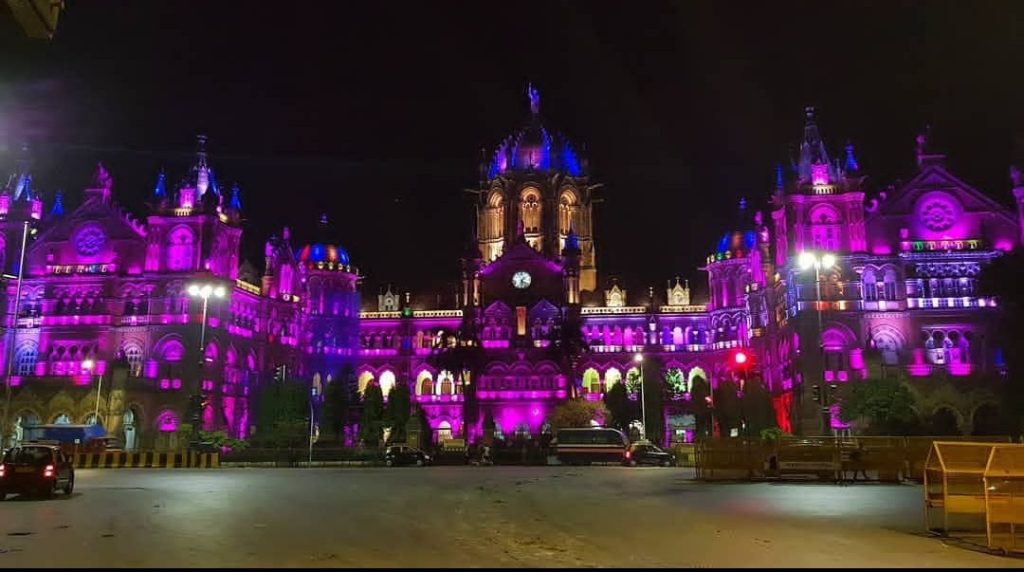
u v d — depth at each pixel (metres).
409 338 122.31
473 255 117.44
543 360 112.00
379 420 87.12
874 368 79.75
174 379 89.75
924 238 88.06
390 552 17.91
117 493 34.47
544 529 21.98
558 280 117.06
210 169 99.50
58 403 87.50
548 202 127.38
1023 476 18.55
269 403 81.25
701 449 46.25
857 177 88.94
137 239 96.75
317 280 118.88
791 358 90.06
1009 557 17.55
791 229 89.44
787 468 43.06
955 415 81.38
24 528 22.03
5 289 95.75
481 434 105.06
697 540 19.83
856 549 18.39
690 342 119.75
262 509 27.23
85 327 93.62
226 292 95.12
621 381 107.62
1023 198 86.75
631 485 40.28
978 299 85.19
